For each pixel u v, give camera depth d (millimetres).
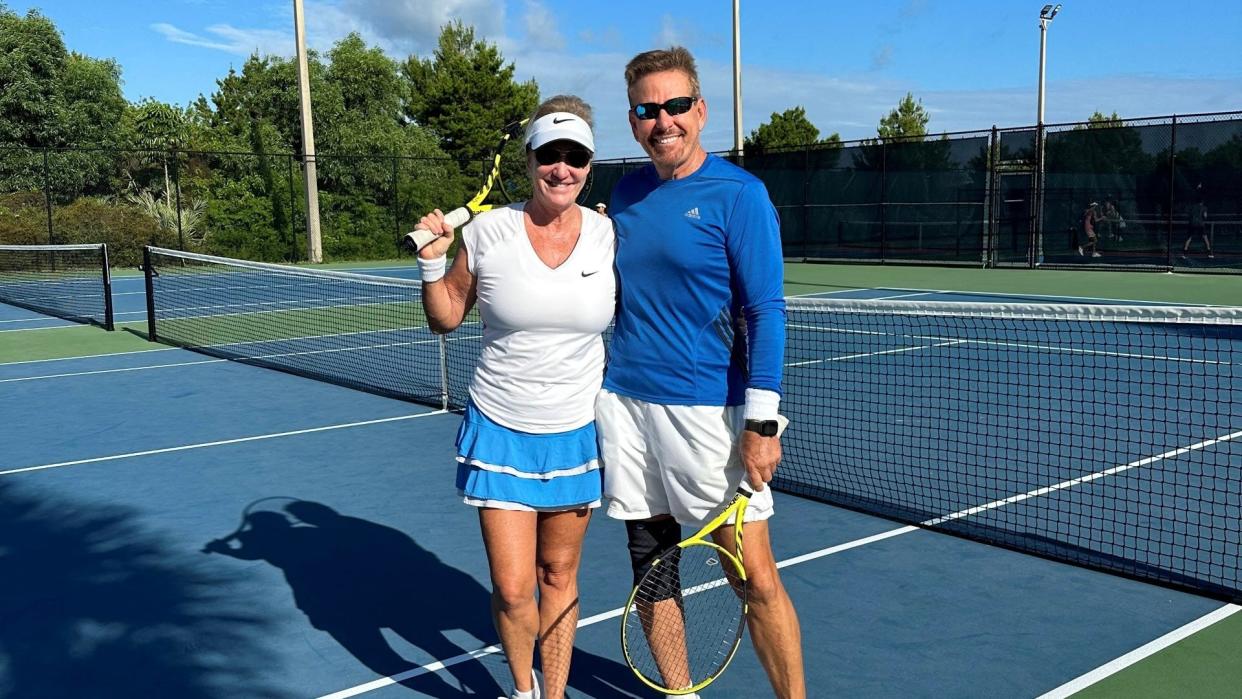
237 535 4992
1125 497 5367
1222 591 4047
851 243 24703
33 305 17484
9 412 8250
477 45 43625
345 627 3877
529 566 2881
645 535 3053
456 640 3760
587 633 3801
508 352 2826
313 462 6438
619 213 2898
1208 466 5945
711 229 2705
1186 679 3336
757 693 3295
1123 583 4203
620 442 2916
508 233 2775
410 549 4777
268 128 33469
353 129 36875
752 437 2676
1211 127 19359
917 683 3332
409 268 26188
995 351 10781
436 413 7961
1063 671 3406
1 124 29938
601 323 2854
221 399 8711
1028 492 5492
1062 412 7570
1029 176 21859
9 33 30438
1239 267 19312
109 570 4523
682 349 2789
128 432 7418
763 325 2703
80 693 3336
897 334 11984
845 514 5219
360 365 10578
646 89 2729
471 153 42344
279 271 10094
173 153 26516
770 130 50312
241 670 3510
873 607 3988
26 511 5438
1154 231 20359
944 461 6176
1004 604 4000
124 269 25781
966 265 22953
